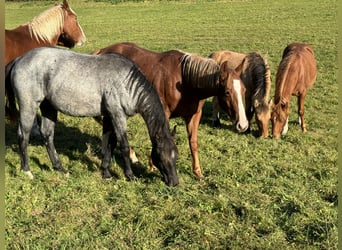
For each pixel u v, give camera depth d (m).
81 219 4.98
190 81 5.59
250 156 6.74
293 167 6.27
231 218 4.89
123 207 5.20
